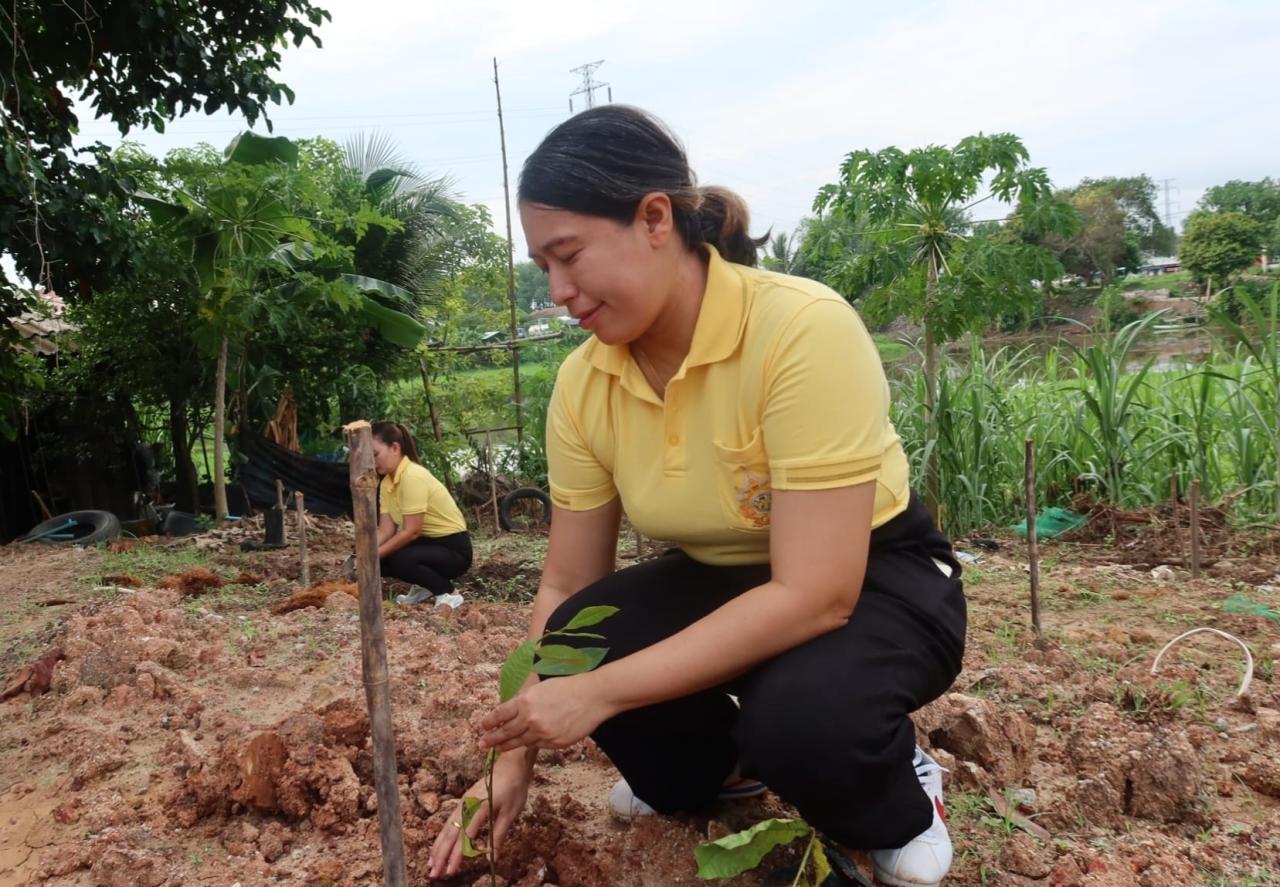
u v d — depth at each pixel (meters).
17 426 10.91
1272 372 6.27
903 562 1.95
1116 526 6.30
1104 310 7.33
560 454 2.13
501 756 2.07
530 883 2.08
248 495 9.54
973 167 6.18
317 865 2.21
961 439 6.93
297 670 3.58
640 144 1.67
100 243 8.24
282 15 9.32
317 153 14.17
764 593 1.73
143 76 8.98
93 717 3.18
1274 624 4.17
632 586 2.13
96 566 6.93
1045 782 2.53
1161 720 2.95
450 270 16.38
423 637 3.96
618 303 1.71
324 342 11.74
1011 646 3.78
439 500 5.75
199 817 2.47
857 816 1.79
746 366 1.77
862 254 6.77
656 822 2.25
